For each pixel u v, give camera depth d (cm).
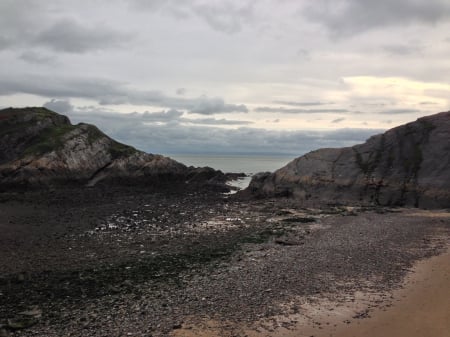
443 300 1914
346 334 1590
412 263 2538
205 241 3266
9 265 2550
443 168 5406
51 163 7262
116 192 6762
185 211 4969
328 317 1739
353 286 2114
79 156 7812
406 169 5666
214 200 6106
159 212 4856
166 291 2039
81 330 1596
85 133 8438
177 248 3012
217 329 1617
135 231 3694
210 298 1942
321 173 6272
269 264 2519
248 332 1595
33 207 5088
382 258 2648
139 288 2089
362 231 3603
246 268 2438
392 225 3903
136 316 1731
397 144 6091
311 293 2012
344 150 6562
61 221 4169
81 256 2780
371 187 5719
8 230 3672
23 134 8131
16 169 6950
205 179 9194
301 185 6284
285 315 1755
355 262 2555
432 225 3897
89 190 6888
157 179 8200
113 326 1634
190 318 1716
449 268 2425
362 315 1761
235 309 1814
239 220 4338
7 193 6388
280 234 3506
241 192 6756
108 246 3086
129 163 8212
